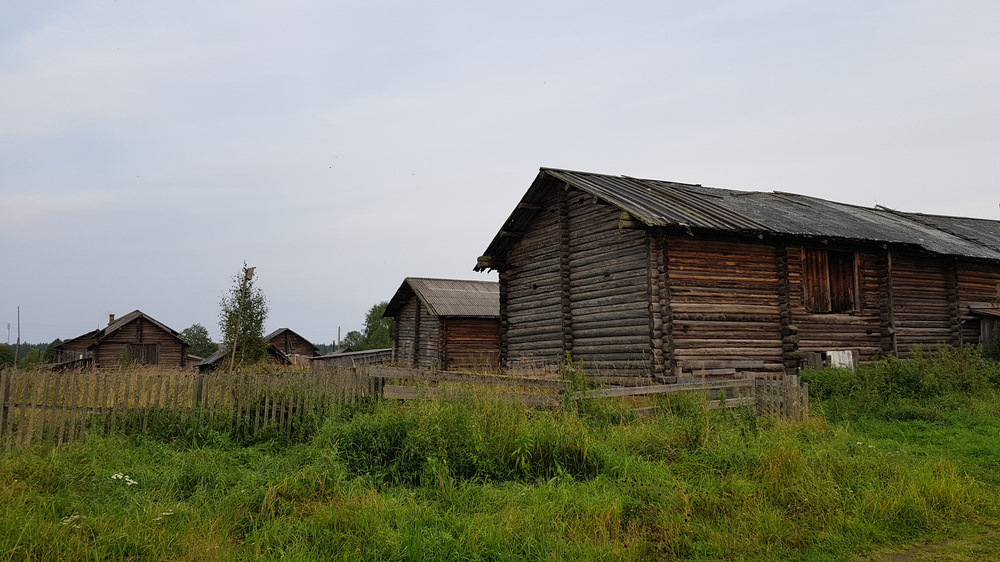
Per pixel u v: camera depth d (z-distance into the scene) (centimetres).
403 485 796
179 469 848
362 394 1153
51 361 5309
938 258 2258
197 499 736
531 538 623
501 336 2372
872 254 2100
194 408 1112
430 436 878
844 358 1948
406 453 855
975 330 2314
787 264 1886
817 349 1914
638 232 1764
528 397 1124
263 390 1134
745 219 1819
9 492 691
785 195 2611
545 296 2150
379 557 589
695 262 1764
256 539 615
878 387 1555
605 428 1078
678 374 1658
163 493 762
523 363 2044
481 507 730
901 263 2175
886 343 2045
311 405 1112
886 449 1048
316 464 826
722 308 1775
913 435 1195
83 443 1006
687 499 750
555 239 2128
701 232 1712
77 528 597
